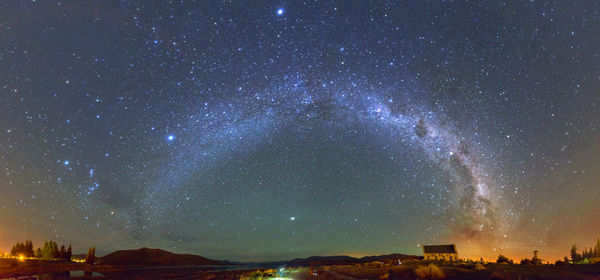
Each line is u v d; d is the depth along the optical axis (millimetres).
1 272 52469
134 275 55219
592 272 25547
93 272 64562
